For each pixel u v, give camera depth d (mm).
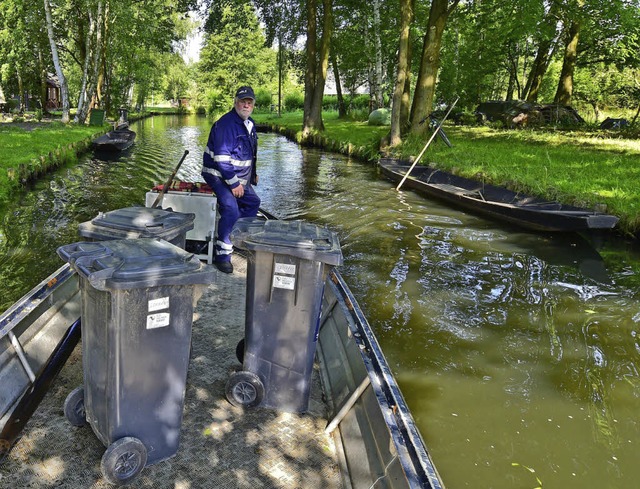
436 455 3771
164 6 31172
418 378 4773
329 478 2584
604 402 4484
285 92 61219
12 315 3014
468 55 31141
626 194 10023
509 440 3961
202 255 5457
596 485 3525
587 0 18938
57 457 2559
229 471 2578
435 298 6578
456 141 20312
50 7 26641
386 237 9289
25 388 3000
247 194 5363
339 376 3332
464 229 9906
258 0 28359
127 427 2445
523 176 11961
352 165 19094
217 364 3557
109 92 36688
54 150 16219
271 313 2967
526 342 5496
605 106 42750
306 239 2920
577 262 8078
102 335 2375
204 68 61781
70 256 2420
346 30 32031
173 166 17953
